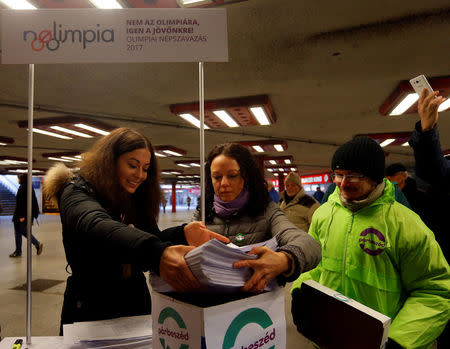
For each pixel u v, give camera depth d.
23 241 8.12
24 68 3.97
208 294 0.57
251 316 0.57
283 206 3.72
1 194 22.48
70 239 0.92
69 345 0.80
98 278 0.98
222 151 1.11
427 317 0.92
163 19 1.03
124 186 1.02
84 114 6.18
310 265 0.64
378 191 1.10
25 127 6.70
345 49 3.53
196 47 1.04
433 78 4.30
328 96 5.23
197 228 0.89
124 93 4.98
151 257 0.54
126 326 0.89
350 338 0.69
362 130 7.99
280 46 3.44
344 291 1.13
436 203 1.58
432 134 1.16
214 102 5.34
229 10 2.73
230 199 1.10
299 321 0.88
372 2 2.66
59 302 3.36
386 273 1.06
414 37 3.24
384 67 4.00
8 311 3.11
